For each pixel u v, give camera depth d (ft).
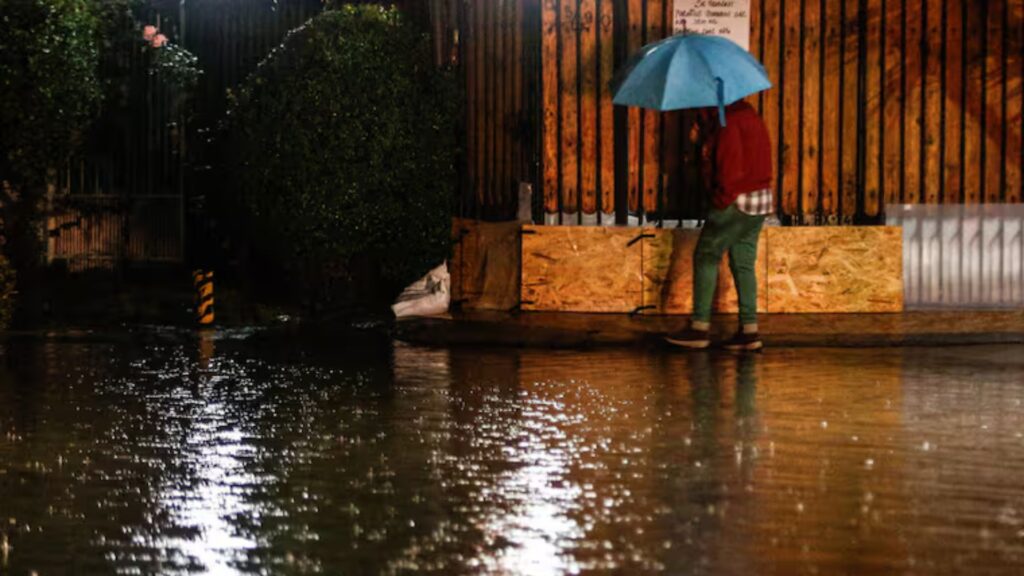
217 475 21.01
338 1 51.65
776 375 31.55
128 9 54.70
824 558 16.08
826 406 27.09
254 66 55.52
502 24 44.96
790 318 41.24
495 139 45.60
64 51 48.21
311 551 16.57
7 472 21.34
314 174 44.09
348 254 44.86
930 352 35.70
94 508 18.90
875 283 42.29
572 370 32.63
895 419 25.55
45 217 55.42
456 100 46.24
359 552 16.49
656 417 25.85
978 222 42.73
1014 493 19.44
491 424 25.21
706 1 42.34
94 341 39.63
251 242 52.47
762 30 42.63
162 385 30.55
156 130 57.47
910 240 42.75
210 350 37.24
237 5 56.08
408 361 34.50
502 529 17.54
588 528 17.54
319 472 21.15
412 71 45.11
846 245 42.22
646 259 42.70
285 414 26.50
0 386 30.53
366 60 44.21
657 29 42.78
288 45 45.42
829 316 41.60
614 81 37.40
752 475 20.68
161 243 57.57
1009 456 22.09
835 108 42.73
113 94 55.31
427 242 45.06
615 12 43.01
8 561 16.26
